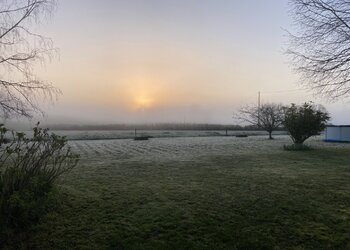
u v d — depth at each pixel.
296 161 11.08
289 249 3.49
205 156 12.88
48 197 4.52
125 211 4.76
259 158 12.05
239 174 8.22
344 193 5.97
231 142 24.02
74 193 5.86
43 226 4.02
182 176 7.93
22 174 4.16
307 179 7.46
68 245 3.52
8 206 3.64
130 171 8.77
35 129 4.72
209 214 4.62
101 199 5.46
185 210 4.83
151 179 7.49
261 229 4.04
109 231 3.93
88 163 10.59
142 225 4.15
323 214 4.65
